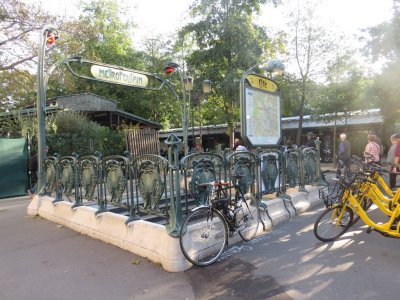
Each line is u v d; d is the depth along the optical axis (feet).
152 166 15.07
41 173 25.17
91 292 11.91
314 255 14.57
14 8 46.47
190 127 91.91
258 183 19.31
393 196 15.90
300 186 24.57
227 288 11.80
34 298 11.64
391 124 54.24
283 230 18.66
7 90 55.26
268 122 25.58
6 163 35.37
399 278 12.08
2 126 41.96
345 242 16.10
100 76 26.12
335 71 55.77
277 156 21.83
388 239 16.30
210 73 63.26
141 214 19.94
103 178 18.60
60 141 43.21
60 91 84.89
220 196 15.67
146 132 53.47
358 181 16.12
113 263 14.46
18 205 30.35
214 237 14.87
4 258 15.75
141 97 93.45
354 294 11.00
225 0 61.87
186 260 13.55
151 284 12.32
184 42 83.61
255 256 14.71
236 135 81.15
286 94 57.72
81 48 53.93
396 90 42.47
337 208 16.46
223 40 61.87
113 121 66.80
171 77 89.35
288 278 12.39
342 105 55.06
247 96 23.43
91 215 18.94
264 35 63.87
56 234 19.27
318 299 10.77
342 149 36.81
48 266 14.48
